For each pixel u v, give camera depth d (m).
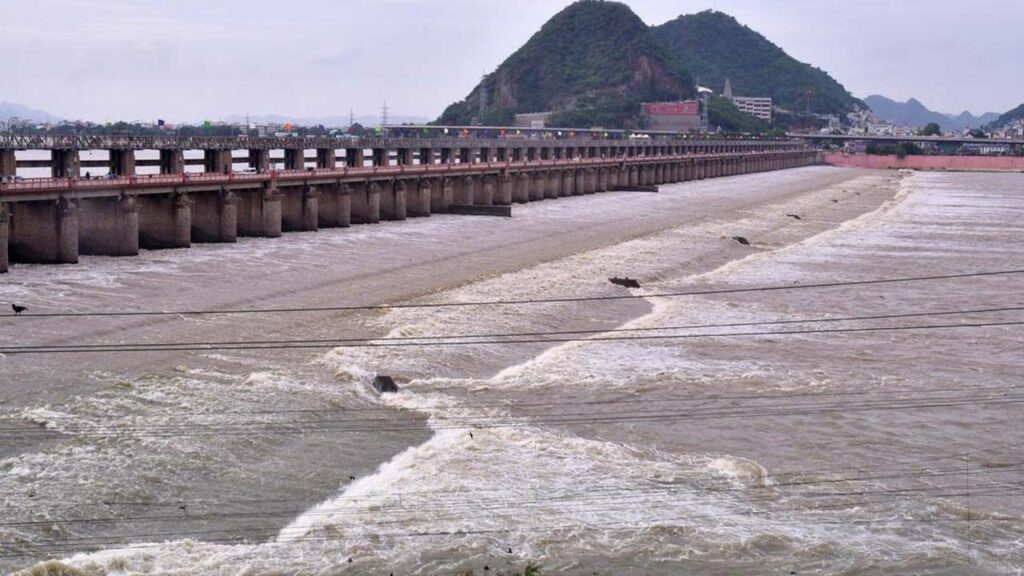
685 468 43.50
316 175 104.25
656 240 106.50
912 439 48.25
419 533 36.44
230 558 34.03
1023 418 51.50
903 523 39.38
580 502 39.62
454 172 129.88
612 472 42.59
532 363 56.94
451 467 42.03
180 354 53.50
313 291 70.00
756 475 43.00
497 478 41.28
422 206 123.44
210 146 99.31
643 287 80.69
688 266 91.44
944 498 41.78
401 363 54.75
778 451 46.09
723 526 38.31
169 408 45.91
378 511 37.84
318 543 35.38
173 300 65.00
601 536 37.06
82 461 39.94
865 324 70.81
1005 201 182.75
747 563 35.75
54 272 72.69
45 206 75.94
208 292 67.81
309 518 37.03
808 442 47.38
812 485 42.53
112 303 63.31
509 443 44.97
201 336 57.16
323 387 50.00
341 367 52.59
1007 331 69.81
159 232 87.62
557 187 160.62
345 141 123.19
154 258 81.44
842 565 35.84
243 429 44.09
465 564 34.62
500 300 70.88
